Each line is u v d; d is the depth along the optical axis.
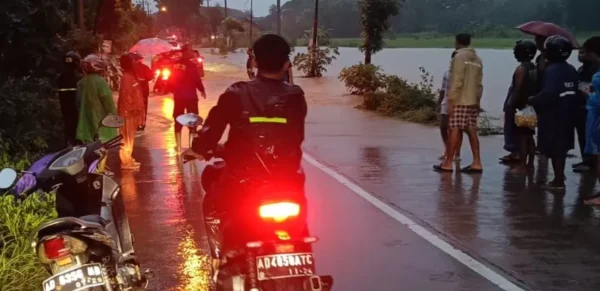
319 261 6.54
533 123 10.23
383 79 25.52
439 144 13.62
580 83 10.40
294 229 4.02
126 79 10.80
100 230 4.15
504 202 8.82
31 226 6.07
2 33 11.99
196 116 5.29
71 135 11.55
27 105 10.66
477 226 7.72
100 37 23.70
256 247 3.90
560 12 72.62
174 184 9.88
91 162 4.75
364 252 6.81
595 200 8.66
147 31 59.97
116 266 4.44
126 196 9.15
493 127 15.54
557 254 6.74
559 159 9.34
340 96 25.14
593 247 6.96
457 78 10.45
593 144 8.46
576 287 5.86
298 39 89.31
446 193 9.33
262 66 4.45
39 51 12.76
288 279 3.91
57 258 4.04
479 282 5.99
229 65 49.25
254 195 4.04
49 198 6.64
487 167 11.16
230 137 4.42
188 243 7.09
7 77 12.12
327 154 12.42
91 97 10.00
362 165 11.34
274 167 4.29
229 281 4.32
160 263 6.47
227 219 4.47
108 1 31.02
